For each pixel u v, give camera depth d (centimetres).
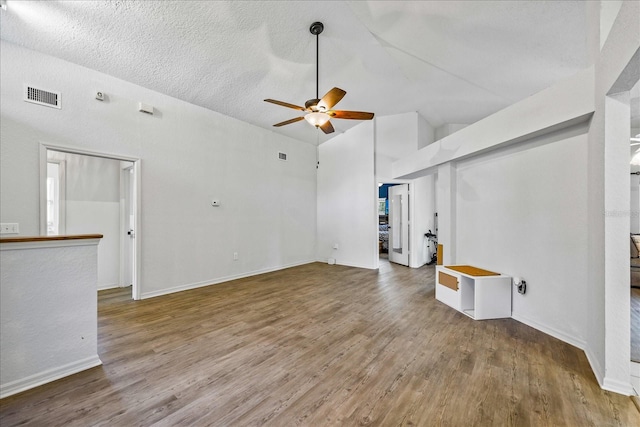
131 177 427
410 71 414
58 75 306
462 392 179
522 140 286
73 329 198
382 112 567
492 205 334
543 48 291
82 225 407
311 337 260
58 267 192
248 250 517
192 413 159
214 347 239
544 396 175
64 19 264
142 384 187
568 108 222
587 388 183
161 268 393
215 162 462
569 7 231
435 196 672
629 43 146
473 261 364
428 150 429
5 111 274
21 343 177
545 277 269
